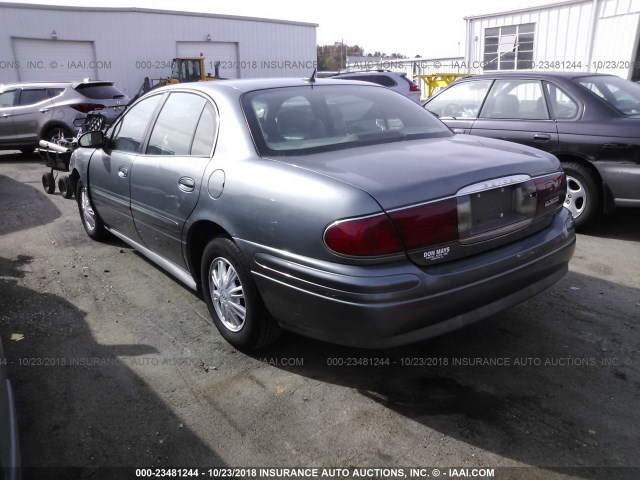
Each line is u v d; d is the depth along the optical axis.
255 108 3.32
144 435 2.65
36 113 11.50
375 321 2.47
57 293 4.35
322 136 3.32
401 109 3.88
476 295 2.71
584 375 3.05
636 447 2.48
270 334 3.18
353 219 2.46
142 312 3.98
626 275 4.43
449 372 3.13
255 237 2.90
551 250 3.10
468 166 2.81
